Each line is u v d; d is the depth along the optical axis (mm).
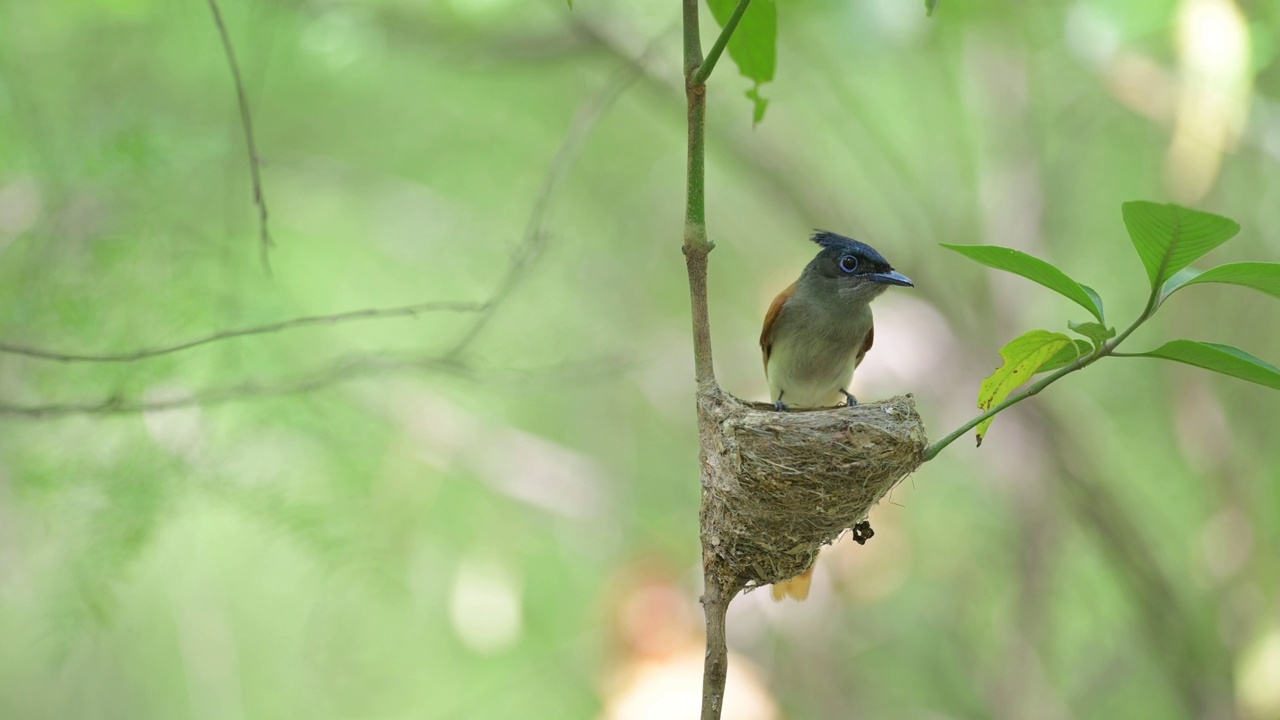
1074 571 15617
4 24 10617
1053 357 5129
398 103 15180
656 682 10844
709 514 5656
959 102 14422
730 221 16406
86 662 13141
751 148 13695
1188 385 13625
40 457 9117
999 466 13797
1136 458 15695
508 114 15594
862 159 14586
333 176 14750
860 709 13680
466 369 8766
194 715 13133
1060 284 4555
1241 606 13281
